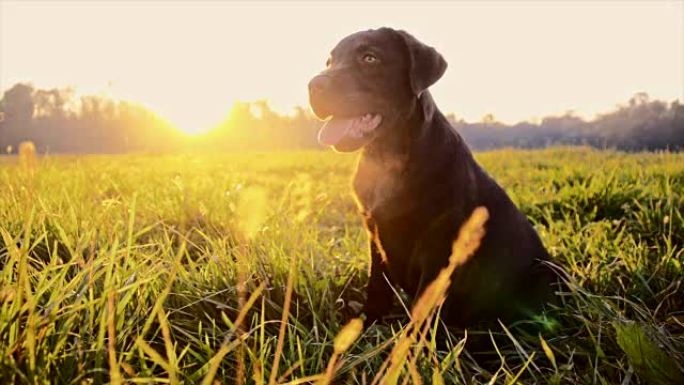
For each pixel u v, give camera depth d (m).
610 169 3.38
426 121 1.43
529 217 2.23
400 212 1.41
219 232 1.73
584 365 1.25
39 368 0.90
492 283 1.50
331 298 1.39
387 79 1.46
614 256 1.69
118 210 1.67
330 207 3.17
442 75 1.51
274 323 1.27
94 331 1.03
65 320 0.99
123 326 1.07
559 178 3.30
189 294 1.28
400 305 1.62
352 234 2.38
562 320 1.40
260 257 1.45
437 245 1.41
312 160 8.39
